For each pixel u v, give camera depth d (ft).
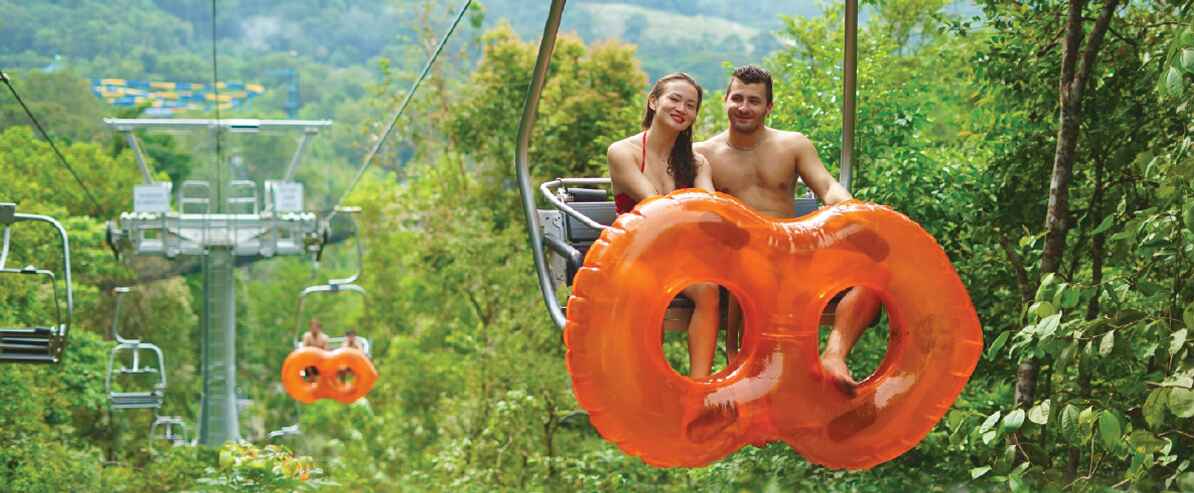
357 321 132.87
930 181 33.65
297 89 142.61
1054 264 26.25
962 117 41.47
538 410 62.80
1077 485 22.62
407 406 101.65
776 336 13.33
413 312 116.78
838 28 53.98
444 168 98.22
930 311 13.55
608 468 48.75
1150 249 20.07
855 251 13.32
